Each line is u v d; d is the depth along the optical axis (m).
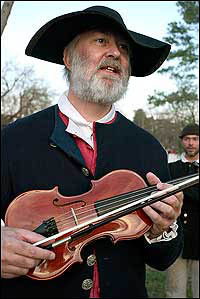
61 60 2.47
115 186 1.89
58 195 1.81
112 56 2.04
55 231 1.71
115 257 1.88
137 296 1.92
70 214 1.79
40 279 1.65
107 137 2.07
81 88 2.05
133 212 1.86
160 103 18.41
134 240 1.97
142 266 2.01
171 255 2.03
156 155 2.17
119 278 1.86
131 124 2.25
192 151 4.28
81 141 2.04
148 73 2.58
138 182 1.91
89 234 1.76
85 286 1.79
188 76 18.12
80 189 1.92
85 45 2.09
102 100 2.04
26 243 1.56
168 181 2.04
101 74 2.04
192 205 4.13
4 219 1.88
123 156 2.06
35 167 1.93
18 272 1.58
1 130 2.06
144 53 2.37
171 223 1.81
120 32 2.09
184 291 4.38
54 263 1.68
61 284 1.79
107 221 1.72
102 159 2.01
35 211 1.76
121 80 2.07
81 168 1.96
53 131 2.02
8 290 1.80
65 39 2.28
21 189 1.91
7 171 1.94
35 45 2.32
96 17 2.04
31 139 2.00
